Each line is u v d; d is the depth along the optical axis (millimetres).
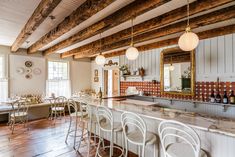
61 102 5582
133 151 2615
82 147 3104
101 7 2051
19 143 3273
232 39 3236
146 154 2410
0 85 5035
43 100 5578
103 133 3238
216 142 1646
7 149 2988
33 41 4527
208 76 3596
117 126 2518
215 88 3473
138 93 5152
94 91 7289
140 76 5293
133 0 2244
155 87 4805
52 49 5133
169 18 2549
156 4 2016
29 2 2273
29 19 2854
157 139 2227
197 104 3693
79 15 2357
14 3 2305
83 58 7336
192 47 2064
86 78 7445
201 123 1664
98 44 4375
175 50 4242
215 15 2480
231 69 3244
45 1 2047
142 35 3756
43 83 5996
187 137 1815
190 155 1494
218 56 3436
